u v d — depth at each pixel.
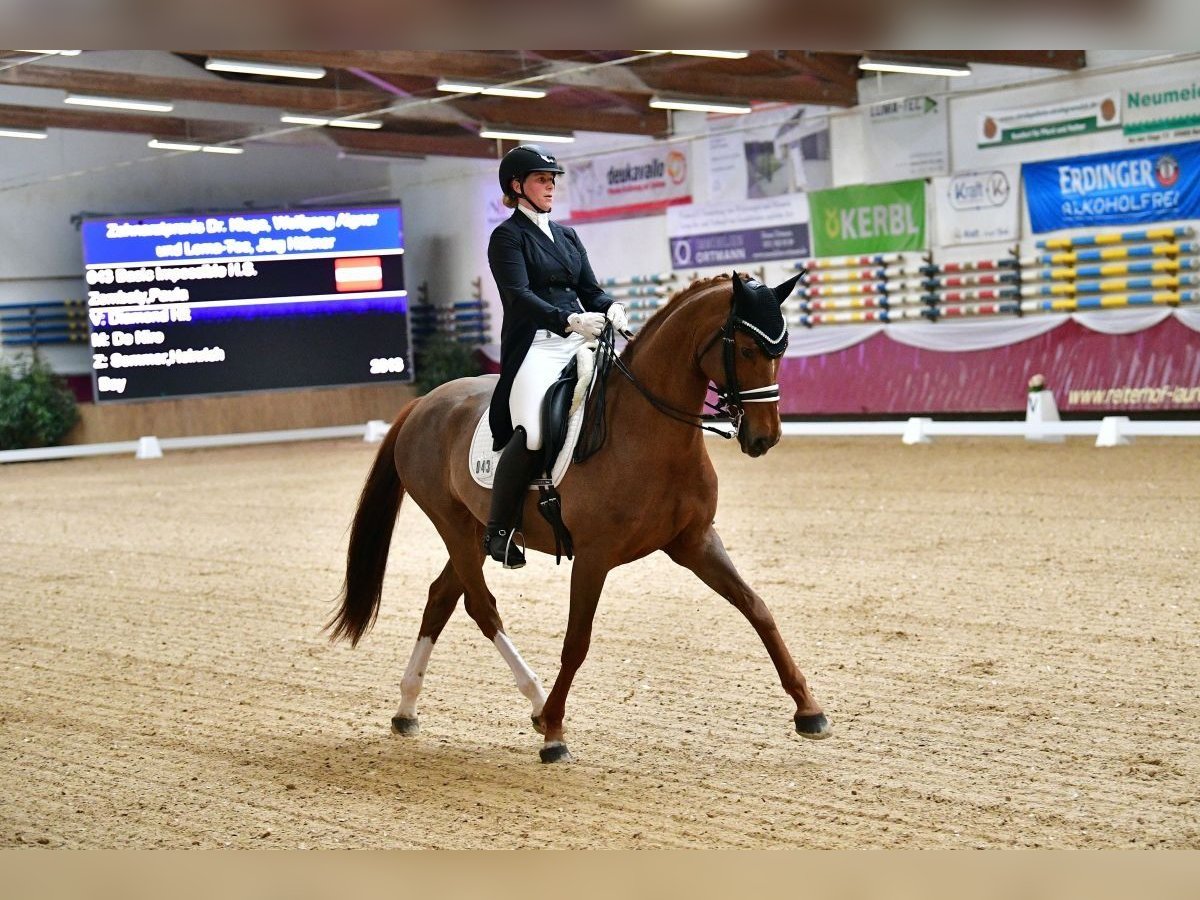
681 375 4.43
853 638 6.30
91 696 6.01
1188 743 4.45
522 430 4.68
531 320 4.71
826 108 18.69
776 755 4.59
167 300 20.66
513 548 4.89
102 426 21.11
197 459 19.56
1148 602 6.67
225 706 5.72
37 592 8.97
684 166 20.36
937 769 4.33
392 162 24.94
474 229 23.52
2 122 19.27
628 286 21.23
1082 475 11.87
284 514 12.45
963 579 7.57
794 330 19.05
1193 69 15.03
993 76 16.84
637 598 7.55
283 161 24.02
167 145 19.95
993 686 5.31
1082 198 16.16
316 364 21.33
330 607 7.86
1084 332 15.93
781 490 12.26
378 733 5.19
